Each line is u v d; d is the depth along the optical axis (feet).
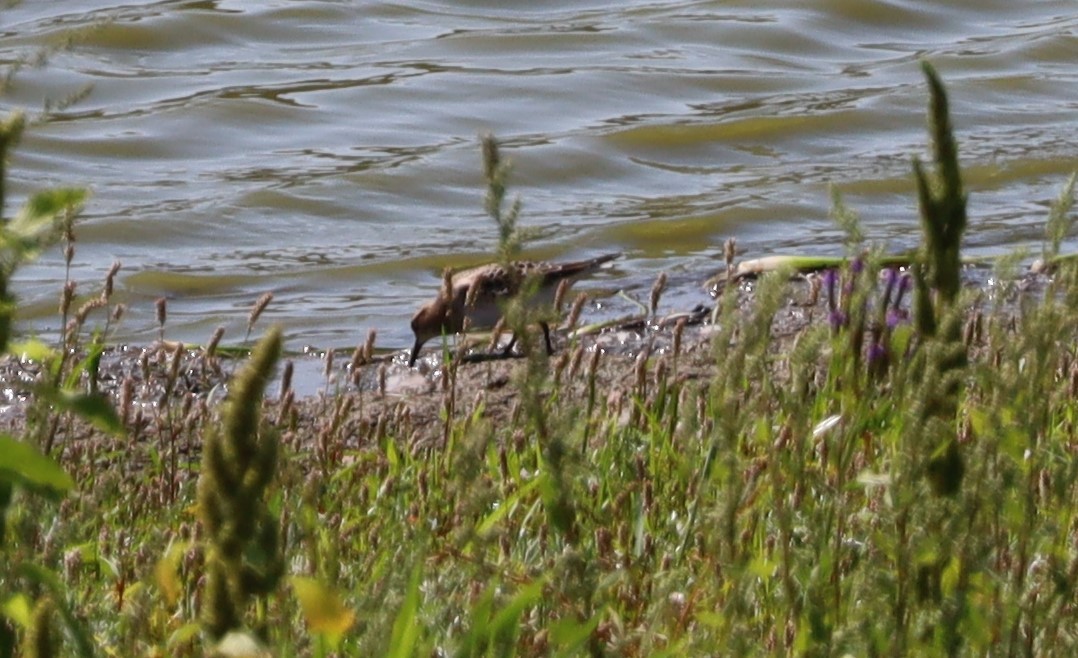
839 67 172.24
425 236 124.77
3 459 24.39
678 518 48.01
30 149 139.95
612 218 129.08
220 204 128.47
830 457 41.88
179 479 60.95
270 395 87.71
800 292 99.19
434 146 143.95
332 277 115.96
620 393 62.69
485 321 97.71
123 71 160.25
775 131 150.61
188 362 89.51
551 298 102.78
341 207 130.21
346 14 180.65
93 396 25.26
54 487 27.07
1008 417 32.68
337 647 31.94
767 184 137.18
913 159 34.12
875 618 31.17
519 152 142.61
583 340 88.84
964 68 171.32
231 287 113.70
